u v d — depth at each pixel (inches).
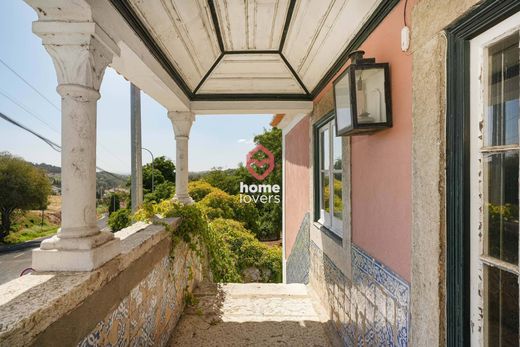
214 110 146.6
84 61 55.1
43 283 47.8
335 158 123.8
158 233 93.0
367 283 81.9
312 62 114.1
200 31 96.2
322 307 133.9
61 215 55.6
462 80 45.8
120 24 65.4
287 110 148.0
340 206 118.3
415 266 56.0
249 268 323.6
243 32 104.9
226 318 127.1
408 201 60.6
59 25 53.7
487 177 43.3
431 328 51.0
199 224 139.5
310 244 158.7
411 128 59.2
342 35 87.7
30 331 37.1
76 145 55.7
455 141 47.0
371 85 68.3
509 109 40.5
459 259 46.1
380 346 73.5
